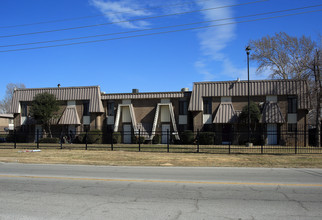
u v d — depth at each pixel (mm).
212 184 9992
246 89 31875
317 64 28625
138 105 35594
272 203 7473
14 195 8523
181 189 9219
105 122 36812
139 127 34688
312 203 7457
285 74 41688
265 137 30766
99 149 25188
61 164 16391
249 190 9016
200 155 20094
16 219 6332
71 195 8484
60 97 37750
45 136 37906
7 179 11203
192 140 31750
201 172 12945
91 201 7773
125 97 35688
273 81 31297
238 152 21516
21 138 38531
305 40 40812
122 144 32250
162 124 35188
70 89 37625
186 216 6422
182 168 14359
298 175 12008
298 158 18000
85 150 24438
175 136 32750
